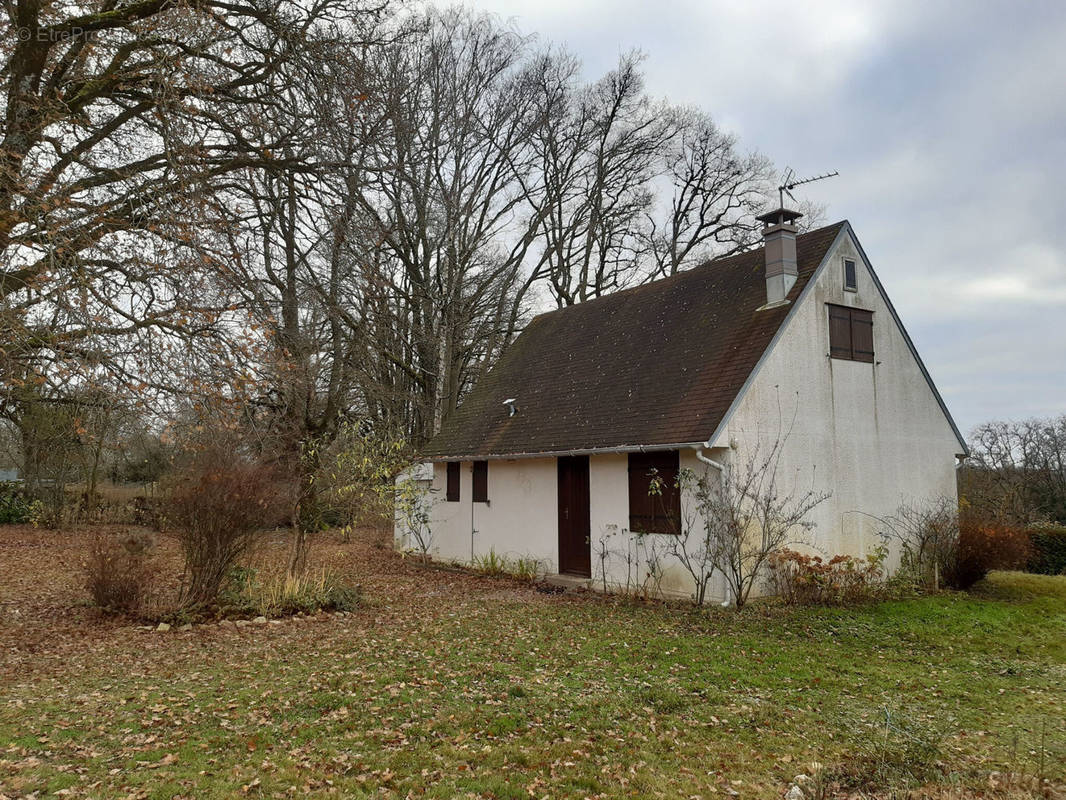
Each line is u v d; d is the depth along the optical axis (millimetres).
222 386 9797
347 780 5621
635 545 15508
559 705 7621
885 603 14078
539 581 17391
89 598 13383
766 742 6691
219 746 6262
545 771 5945
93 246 9523
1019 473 32500
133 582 12125
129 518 27516
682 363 16672
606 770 5992
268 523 13016
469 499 20797
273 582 13148
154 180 10359
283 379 11531
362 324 20188
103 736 6426
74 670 8812
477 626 11805
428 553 22141
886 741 6332
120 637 10688
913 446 17484
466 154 28938
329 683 8227
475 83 28203
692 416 14594
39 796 5152
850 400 16281
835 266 16453
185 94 11000
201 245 10250
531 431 18906
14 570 17578
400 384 30656
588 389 18812
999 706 8008
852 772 5941
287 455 18297
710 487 13953
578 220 33156
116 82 11562
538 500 18328
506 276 31859
